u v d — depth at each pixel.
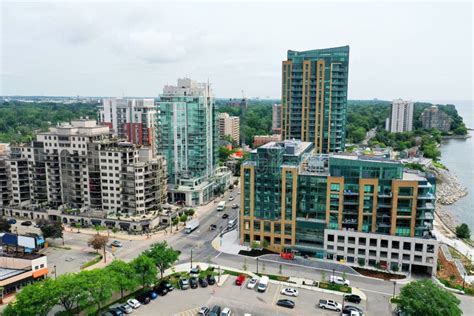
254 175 140.62
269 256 137.50
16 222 174.62
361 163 130.38
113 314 97.94
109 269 103.88
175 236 159.00
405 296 94.50
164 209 185.38
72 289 91.44
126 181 171.12
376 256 129.25
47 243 147.75
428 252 123.88
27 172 189.75
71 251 143.00
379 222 130.00
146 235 160.12
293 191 136.00
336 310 103.12
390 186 127.75
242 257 136.88
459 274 127.44
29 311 85.38
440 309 87.88
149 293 108.25
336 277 118.94
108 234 160.25
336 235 132.62
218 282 118.06
